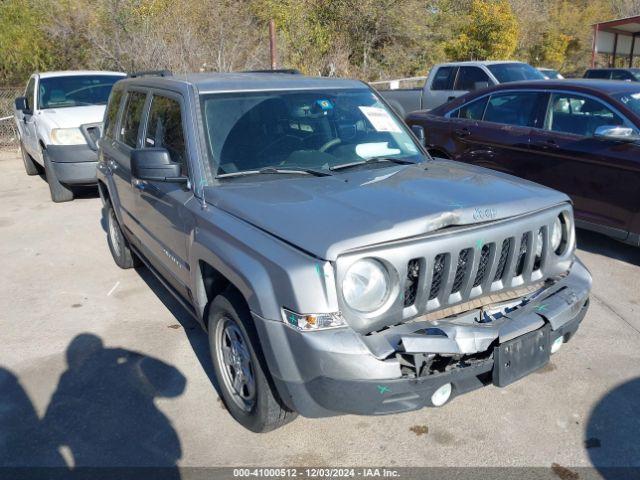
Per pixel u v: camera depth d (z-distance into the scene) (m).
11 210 8.70
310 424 3.48
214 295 3.53
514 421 3.45
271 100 4.05
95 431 3.47
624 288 5.29
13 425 3.54
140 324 4.85
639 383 3.79
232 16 18.17
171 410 3.65
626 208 5.62
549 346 3.09
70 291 5.59
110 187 5.51
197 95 3.90
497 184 3.49
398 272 2.74
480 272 3.05
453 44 26.69
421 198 3.13
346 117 4.23
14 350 4.46
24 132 10.44
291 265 2.70
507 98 6.89
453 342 2.75
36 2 18.03
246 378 3.28
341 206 3.05
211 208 3.40
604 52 26.39
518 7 32.50
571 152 6.01
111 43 17.27
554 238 3.39
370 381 2.64
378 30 23.48
